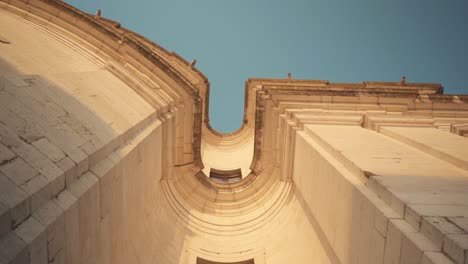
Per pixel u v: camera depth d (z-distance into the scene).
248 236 12.04
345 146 8.62
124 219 7.72
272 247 10.80
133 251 8.41
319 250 8.49
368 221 5.77
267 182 13.75
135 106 9.58
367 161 7.27
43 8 11.05
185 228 11.91
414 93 13.92
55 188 4.82
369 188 6.27
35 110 5.70
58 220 4.55
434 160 7.45
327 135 9.92
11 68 6.45
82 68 9.20
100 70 10.12
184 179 13.65
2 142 4.62
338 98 13.18
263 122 13.86
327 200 8.10
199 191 13.76
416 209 4.79
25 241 3.93
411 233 4.59
